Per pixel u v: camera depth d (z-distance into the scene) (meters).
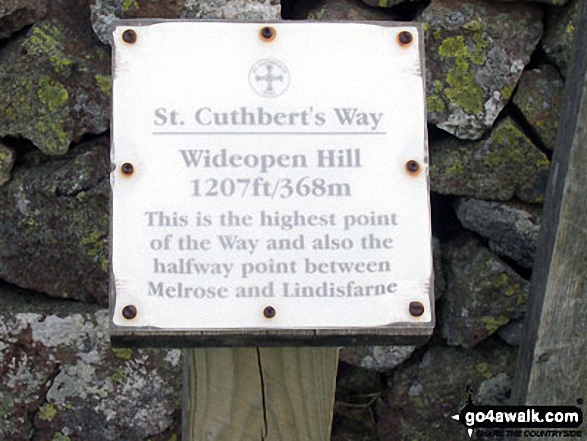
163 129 1.46
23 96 2.13
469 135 2.20
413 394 2.25
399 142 1.49
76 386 2.16
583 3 2.02
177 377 2.18
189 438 1.62
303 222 1.46
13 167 2.16
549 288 1.98
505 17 2.23
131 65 1.48
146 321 1.43
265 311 1.44
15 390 2.15
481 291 2.22
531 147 2.21
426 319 1.46
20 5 2.14
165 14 2.15
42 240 2.16
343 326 1.45
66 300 2.20
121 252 1.44
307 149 1.47
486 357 2.25
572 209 1.97
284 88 1.48
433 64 2.20
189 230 1.45
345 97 1.49
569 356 1.99
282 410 1.61
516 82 2.22
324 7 2.24
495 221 2.22
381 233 1.47
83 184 2.14
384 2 2.24
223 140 1.47
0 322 2.15
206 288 1.44
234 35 1.50
